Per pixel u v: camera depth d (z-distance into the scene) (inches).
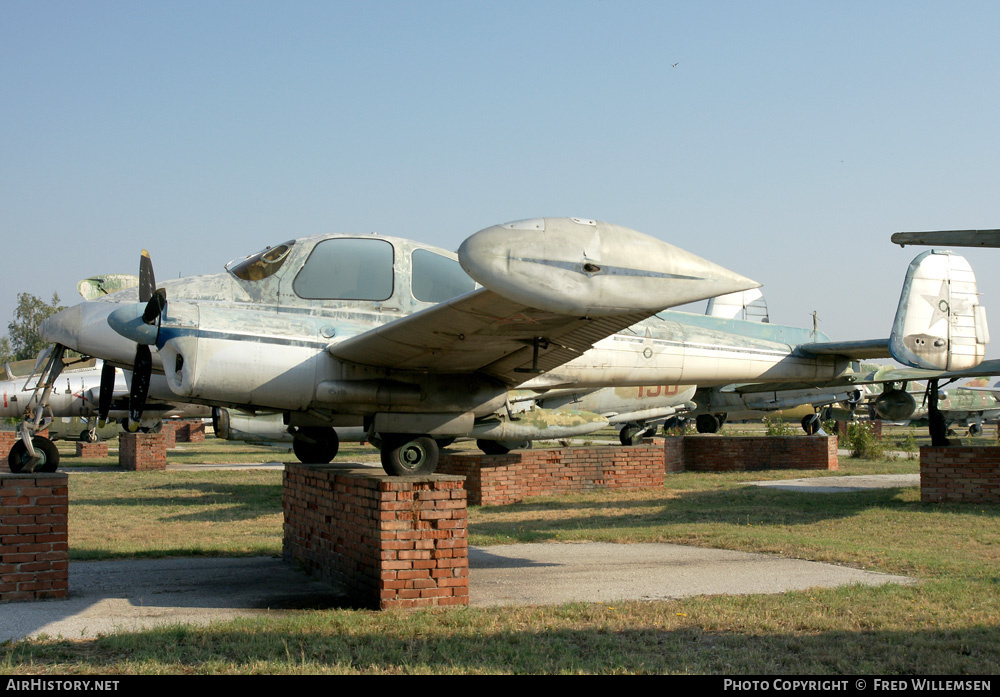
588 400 756.6
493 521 466.0
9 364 872.9
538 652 196.2
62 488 267.7
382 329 291.7
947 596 247.3
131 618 236.4
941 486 489.1
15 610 245.0
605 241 225.8
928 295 445.4
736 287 235.0
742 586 274.2
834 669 182.9
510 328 281.3
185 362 313.1
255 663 186.9
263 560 346.0
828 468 782.5
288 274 348.8
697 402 1123.3
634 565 319.0
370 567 252.5
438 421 339.0
